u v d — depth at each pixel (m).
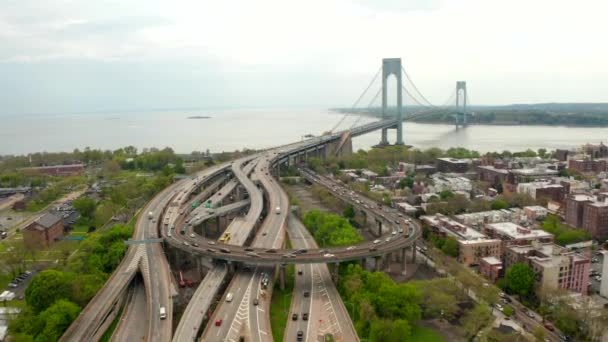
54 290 193.50
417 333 185.38
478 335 181.38
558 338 182.25
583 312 185.75
